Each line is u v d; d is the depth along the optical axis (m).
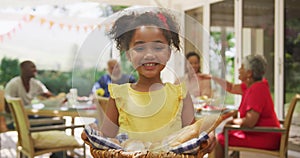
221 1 6.07
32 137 3.23
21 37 8.37
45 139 3.27
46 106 3.89
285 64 4.76
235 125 3.13
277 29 4.86
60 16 6.12
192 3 5.45
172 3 4.81
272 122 3.20
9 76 8.80
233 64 5.78
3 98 4.89
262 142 3.17
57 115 3.35
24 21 6.00
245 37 5.52
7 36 7.53
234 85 3.79
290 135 4.53
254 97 3.16
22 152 3.41
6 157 4.47
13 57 8.79
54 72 9.05
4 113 3.92
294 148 4.46
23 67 4.66
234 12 5.76
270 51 5.02
